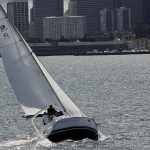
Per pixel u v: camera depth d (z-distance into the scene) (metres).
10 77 102.75
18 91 102.31
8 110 144.38
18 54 103.44
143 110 137.62
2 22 103.88
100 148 93.38
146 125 115.50
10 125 119.62
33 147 94.62
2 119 128.12
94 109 142.50
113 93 186.62
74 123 95.56
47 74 102.12
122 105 149.62
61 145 94.38
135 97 170.75
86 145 94.38
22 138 102.88
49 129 96.50
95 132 97.00
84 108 145.12
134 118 125.12
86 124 96.12
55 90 101.19
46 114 98.81
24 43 103.62
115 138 101.50
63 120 95.62
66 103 99.81
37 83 102.06
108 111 137.75
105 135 104.38
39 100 101.38
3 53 103.19
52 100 100.88
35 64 102.44
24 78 102.62
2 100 169.75
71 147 93.19
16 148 94.69
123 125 115.69
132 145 96.19
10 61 103.12
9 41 103.69
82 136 96.25
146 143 97.69
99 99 167.50
